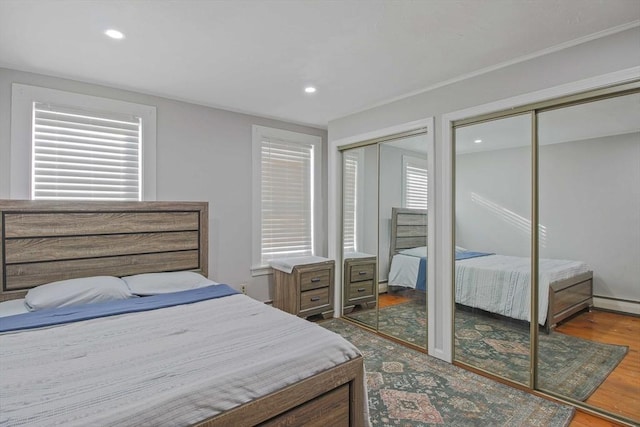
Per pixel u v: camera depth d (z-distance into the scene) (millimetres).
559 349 2387
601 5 1691
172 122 3213
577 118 2203
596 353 2320
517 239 2432
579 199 2279
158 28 1947
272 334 1657
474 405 2119
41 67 2473
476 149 2598
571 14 1776
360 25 1911
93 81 2752
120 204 2762
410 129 3045
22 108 2502
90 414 1010
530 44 2109
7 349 1479
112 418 998
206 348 1488
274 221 3998
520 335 2426
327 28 1947
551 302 2387
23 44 2125
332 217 3934
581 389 2227
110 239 2719
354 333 3398
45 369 1293
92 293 2219
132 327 1755
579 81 2033
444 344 2738
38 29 1946
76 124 2732
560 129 2270
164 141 3162
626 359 2244
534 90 2229
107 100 2857
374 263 3523
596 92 2002
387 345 3084
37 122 2574
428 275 2844
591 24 1871
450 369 2596
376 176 3500
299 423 1371
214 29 1958
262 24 1903
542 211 2352
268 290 3936
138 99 3020
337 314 3906
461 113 2627
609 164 2195
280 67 2490
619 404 2076
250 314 1979
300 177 4234
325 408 1467
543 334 2396
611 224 2217
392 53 2252
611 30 1906
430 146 2836
